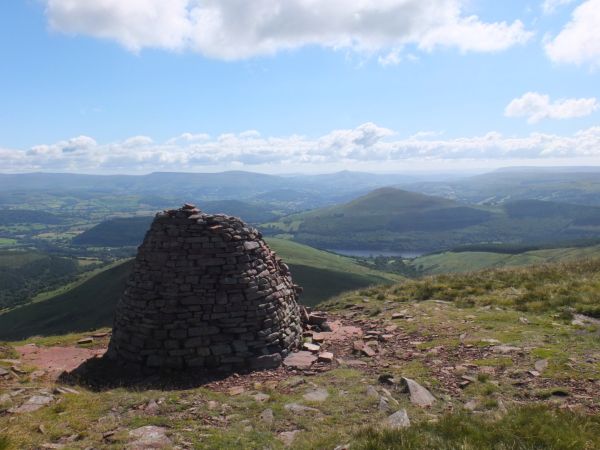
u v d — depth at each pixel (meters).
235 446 8.24
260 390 12.10
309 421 9.55
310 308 26.44
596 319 16.28
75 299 125.50
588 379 10.79
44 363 15.42
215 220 15.75
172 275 14.82
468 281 25.44
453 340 15.43
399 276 181.62
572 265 26.61
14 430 8.29
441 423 8.31
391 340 16.89
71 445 8.09
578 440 7.18
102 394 11.51
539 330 15.35
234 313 14.84
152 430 8.98
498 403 9.82
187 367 14.06
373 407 10.23
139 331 14.62
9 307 145.62
